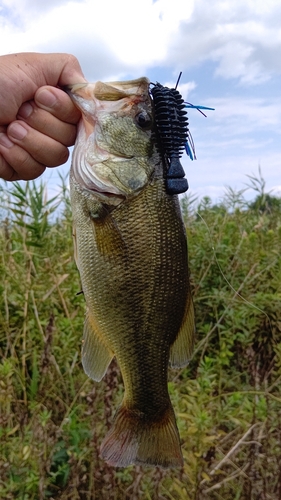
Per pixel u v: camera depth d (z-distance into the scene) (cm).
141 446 32
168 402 33
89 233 32
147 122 32
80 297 61
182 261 33
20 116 32
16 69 31
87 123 32
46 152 33
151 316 32
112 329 32
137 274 32
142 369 33
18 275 63
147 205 32
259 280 65
